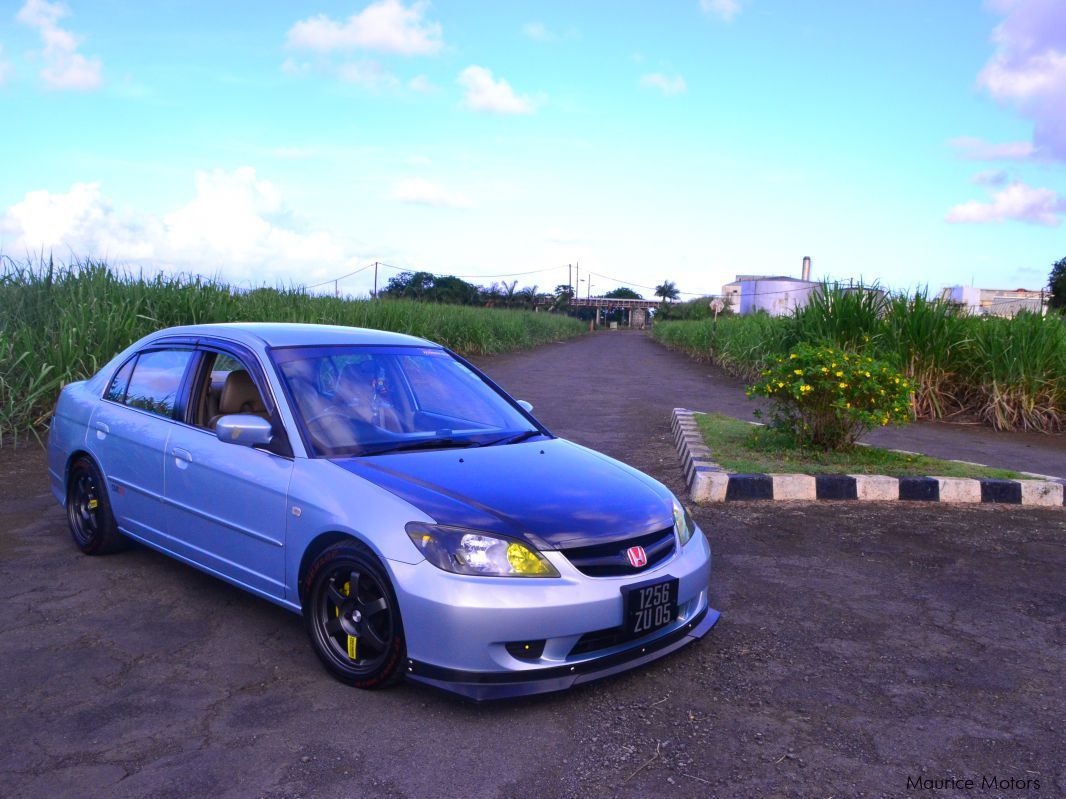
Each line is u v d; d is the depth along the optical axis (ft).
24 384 28.27
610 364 80.43
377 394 13.82
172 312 36.19
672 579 11.23
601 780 8.91
